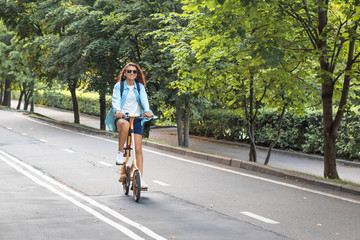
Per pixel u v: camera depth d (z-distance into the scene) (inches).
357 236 296.7
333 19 562.3
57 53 1144.2
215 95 703.1
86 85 1163.3
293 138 921.5
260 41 493.4
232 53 549.3
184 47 645.9
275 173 531.2
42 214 334.0
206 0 424.8
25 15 1341.0
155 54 924.6
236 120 1086.4
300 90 589.3
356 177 674.2
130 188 406.0
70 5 1096.2
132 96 373.7
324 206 380.5
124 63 1067.3
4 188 441.4
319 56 512.1
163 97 904.9
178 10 885.8
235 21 482.6
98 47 998.4
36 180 486.9
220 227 307.9
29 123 1337.4
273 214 350.9
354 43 540.7
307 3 544.7
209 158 647.8
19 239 272.5
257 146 1011.3
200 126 1208.2
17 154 695.1
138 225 306.8
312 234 299.1
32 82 1824.6
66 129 1182.3
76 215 332.2
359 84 557.6
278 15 498.9
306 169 746.8
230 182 484.7
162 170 558.6
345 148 794.8
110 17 929.5
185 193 426.6
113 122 384.8
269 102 685.3
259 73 579.8
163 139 1169.4
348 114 546.9
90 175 519.2
